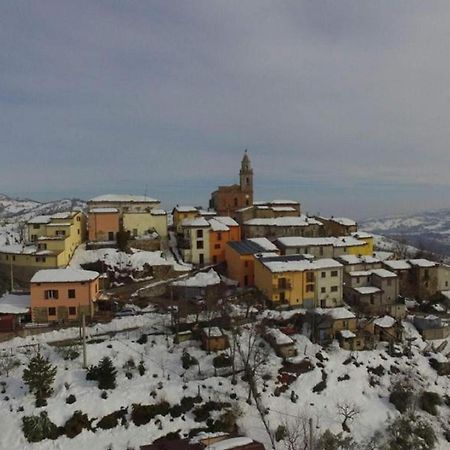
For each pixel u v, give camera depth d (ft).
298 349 199.00
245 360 172.86
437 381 199.31
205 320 209.05
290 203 392.06
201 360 180.45
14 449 132.87
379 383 190.19
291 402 167.22
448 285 283.18
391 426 166.50
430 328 233.14
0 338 184.24
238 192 387.75
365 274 260.83
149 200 345.92
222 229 298.15
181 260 292.81
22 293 229.86
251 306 230.48
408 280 279.08
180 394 159.43
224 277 274.77
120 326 201.36
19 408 144.25
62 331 193.57
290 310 232.53
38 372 148.56
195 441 128.26
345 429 160.86
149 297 238.68
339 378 186.19
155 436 143.33
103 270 251.60
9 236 359.46
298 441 148.46
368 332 218.79
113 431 143.54
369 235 330.34
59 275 207.51
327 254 291.38
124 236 287.28
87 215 322.96
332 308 231.91
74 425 140.87
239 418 153.89
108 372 158.81
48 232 263.90
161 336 195.11
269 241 294.05
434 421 176.35
